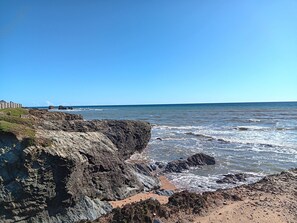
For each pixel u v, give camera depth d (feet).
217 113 342.64
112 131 75.46
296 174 55.57
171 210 35.73
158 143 112.57
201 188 56.85
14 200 34.65
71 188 39.17
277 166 73.72
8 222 34.24
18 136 36.94
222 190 46.70
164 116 298.35
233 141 114.93
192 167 73.41
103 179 46.80
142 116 297.94
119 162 50.88
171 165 72.90
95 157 45.57
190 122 220.43
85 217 38.40
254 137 127.03
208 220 34.58
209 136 130.41
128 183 50.98
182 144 109.81
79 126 68.33
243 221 34.73
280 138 122.62
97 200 42.60
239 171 69.82
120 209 35.35
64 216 37.68
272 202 40.68
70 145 42.29
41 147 36.94
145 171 61.82
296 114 293.23
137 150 85.66
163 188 56.80
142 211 34.14
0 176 34.63
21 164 35.47
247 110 401.70
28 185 35.37
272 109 419.13
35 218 36.19
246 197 42.80
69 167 38.40
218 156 86.63
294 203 40.42
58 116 75.66
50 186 37.24
